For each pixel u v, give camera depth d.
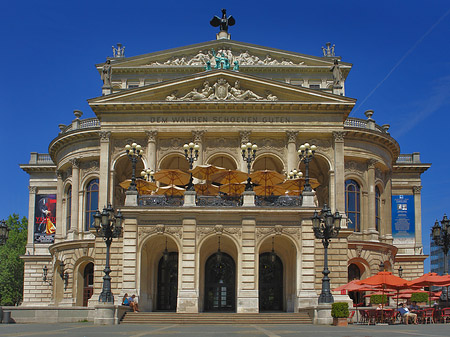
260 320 41.97
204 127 60.72
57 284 66.69
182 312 44.22
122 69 73.38
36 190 80.81
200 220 46.47
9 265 99.00
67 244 64.69
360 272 64.94
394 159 74.00
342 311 38.22
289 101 60.53
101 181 60.06
